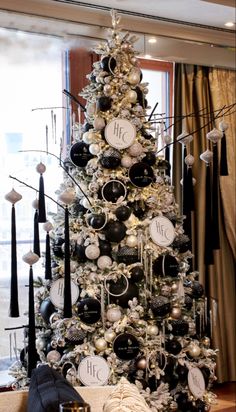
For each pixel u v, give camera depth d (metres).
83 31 3.45
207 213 3.19
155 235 2.61
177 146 3.96
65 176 2.75
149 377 2.52
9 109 3.43
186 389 2.62
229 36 4.07
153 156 2.68
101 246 2.53
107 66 2.58
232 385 4.13
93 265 2.56
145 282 2.60
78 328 2.48
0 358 3.39
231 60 4.12
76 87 3.58
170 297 2.64
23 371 2.67
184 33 3.86
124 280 2.54
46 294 2.70
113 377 2.48
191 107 4.01
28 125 3.48
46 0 3.23
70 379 2.44
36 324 2.74
